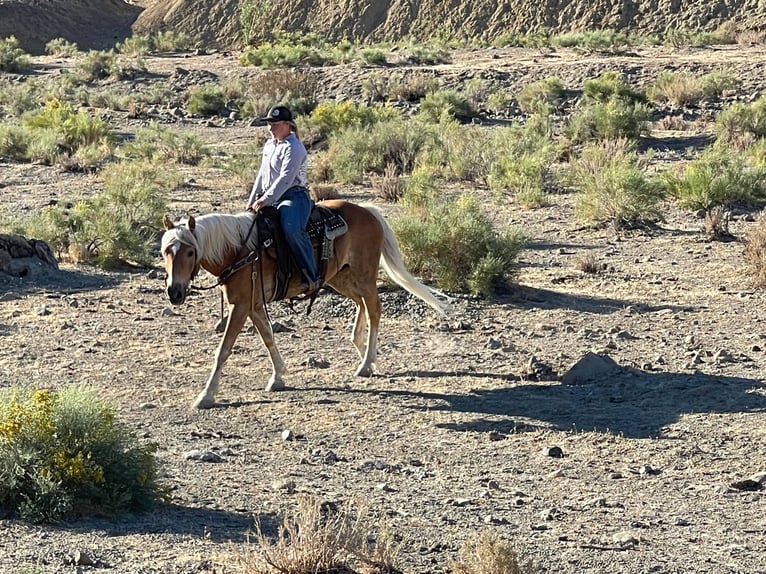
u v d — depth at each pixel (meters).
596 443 9.95
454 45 73.19
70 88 49.62
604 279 17.22
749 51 56.28
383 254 12.33
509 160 27.52
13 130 31.28
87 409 7.98
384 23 97.94
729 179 23.66
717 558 7.25
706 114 38.72
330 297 15.15
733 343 13.59
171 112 43.38
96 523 7.41
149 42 74.50
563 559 7.15
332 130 35.50
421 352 13.17
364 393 11.48
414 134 29.95
